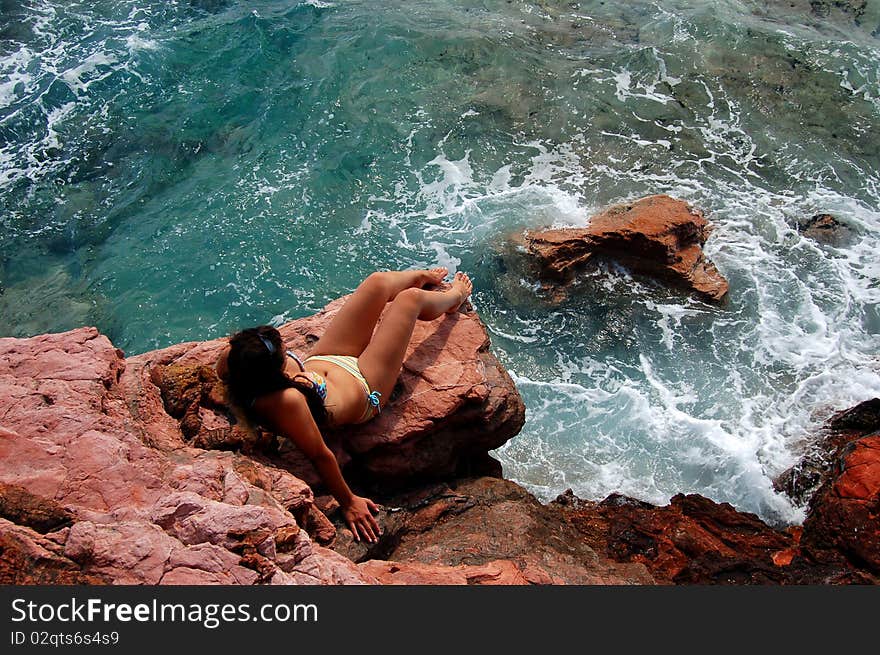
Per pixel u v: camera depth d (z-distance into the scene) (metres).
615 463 8.30
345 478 5.84
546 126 12.83
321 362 5.41
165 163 12.12
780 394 8.87
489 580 4.55
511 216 11.23
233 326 9.96
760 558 6.39
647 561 6.23
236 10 15.20
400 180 11.91
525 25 15.15
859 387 8.84
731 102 13.27
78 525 3.76
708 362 9.32
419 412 5.78
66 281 10.50
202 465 4.48
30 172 11.95
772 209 11.32
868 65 13.91
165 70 13.73
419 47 14.23
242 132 12.64
